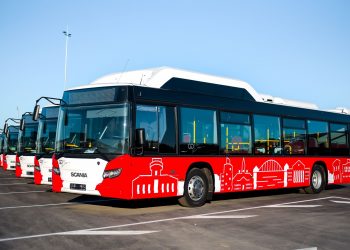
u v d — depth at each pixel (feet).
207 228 29.91
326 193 57.36
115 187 34.88
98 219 32.78
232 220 33.30
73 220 32.17
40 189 55.26
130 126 35.53
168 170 38.17
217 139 43.29
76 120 38.37
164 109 38.65
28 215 34.12
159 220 32.68
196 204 40.83
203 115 42.27
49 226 29.68
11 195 48.37
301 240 26.96
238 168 45.16
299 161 53.47
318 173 56.75
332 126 59.72
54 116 54.90
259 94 51.55
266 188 48.47
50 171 52.19
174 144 39.06
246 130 46.78
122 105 35.96
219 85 44.93
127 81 40.98
